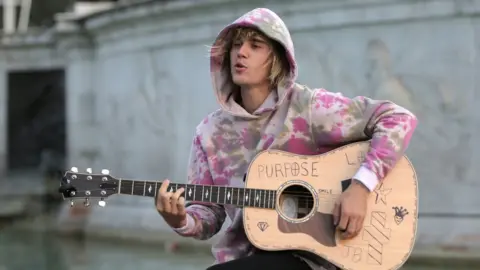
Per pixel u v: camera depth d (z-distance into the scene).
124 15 12.12
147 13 11.62
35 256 10.95
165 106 11.82
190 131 11.36
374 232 3.70
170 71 11.67
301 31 9.90
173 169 11.71
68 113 14.31
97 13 12.95
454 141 9.01
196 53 11.19
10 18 20.59
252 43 3.80
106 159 13.45
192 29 11.16
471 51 8.92
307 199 3.82
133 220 11.67
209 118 4.02
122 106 12.86
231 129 3.93
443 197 9.03
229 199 3.76
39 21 20.72
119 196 12.22
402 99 9.25
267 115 3.87
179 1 10.95
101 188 3.73
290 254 3.72
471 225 8.79
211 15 10.75
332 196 3.74
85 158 13.98
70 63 14.17
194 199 3.76
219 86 3.97
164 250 10.73
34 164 17.58
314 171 3.78
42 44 16.50
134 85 12.51
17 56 16.89
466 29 8.93
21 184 17.31
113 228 11.91
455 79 9.00
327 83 9.72
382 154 3.65
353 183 3.65
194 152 4.06
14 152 17.55
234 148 3.91
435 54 9.07
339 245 3.71
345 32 9.56
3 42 16.86
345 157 3.78
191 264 9.55
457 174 8.99
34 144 17.55
